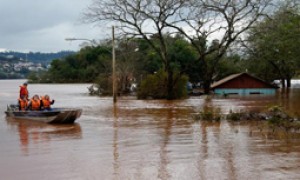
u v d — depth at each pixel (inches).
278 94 2052.2
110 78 2194.9
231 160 556.4
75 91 2765.7
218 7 1705.2
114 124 927.7
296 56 1878.7
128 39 1717.5
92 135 776.3
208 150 623.2
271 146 644.7
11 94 2456.9
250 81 2137.1
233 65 2738.7
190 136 748.0
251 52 2003.0
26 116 1016.2
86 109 1294.3
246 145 655.8
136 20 1676.9
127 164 543.5
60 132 821.2
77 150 637.3
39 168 531.5
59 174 502.9
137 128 860.0
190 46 2618.1
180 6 1685.5
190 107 1338.6
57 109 1019.9
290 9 1825.8
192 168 518.9
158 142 693.9
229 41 1752.0
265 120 922.7
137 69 2571.4
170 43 2213.3
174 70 1877.5
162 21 1691.7
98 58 4180.6
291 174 486.0
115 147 655.8
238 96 1924.2
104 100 1740.9
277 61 2311.8
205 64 1860.2
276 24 1745.8
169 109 1272.1
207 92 1887.3
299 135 735.1
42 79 5236.2
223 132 784.3
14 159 582.9
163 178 479.8
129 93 2217.0
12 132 831.7
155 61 2753.4
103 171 512.1
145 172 504.7
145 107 1349.7
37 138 754.8
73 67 4869.6
